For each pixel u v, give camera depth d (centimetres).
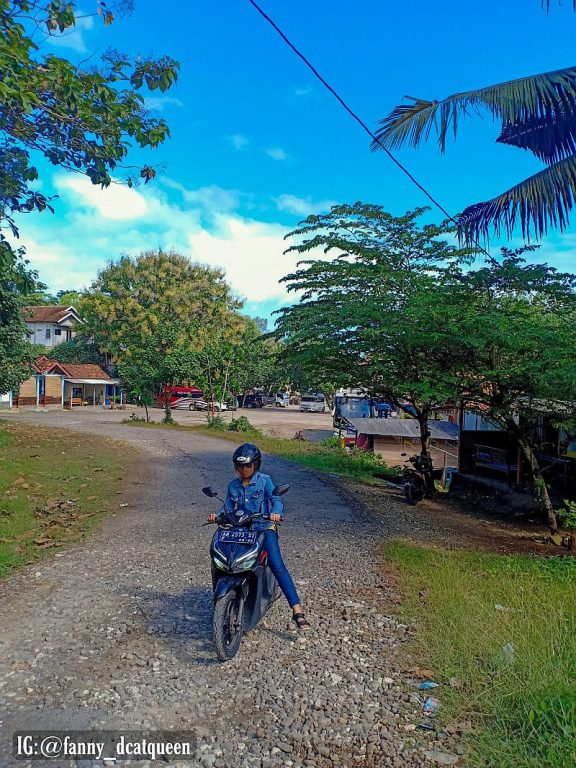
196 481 1303
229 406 4378
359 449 2012
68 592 586
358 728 346
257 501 493
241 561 450
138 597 573
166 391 3030
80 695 386
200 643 468
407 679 405
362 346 1009
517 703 360
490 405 913
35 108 679
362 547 776
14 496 1056
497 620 483
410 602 553
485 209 913
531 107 732
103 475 1338
